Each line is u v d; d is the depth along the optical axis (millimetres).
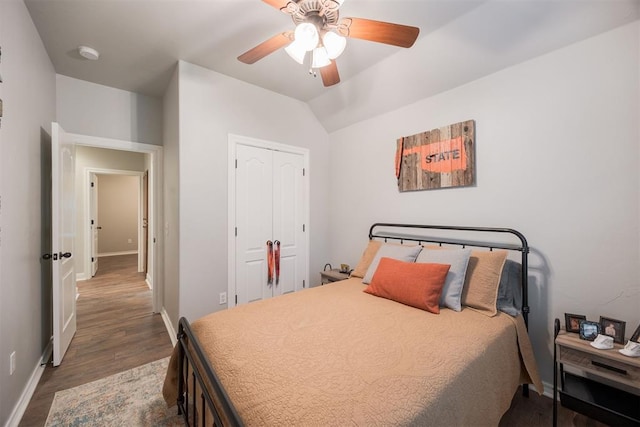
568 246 1739
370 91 2748
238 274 2752
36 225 2016
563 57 1744
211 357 1199
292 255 3207
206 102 2533
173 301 2635
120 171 5059
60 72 2559
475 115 2170
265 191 2967
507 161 1998
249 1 1718
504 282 1808
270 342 1258
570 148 1727
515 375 1492
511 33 1789
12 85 1562
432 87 2387
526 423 1547
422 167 2504
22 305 1722
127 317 3146
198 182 2488
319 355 1143
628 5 1453
